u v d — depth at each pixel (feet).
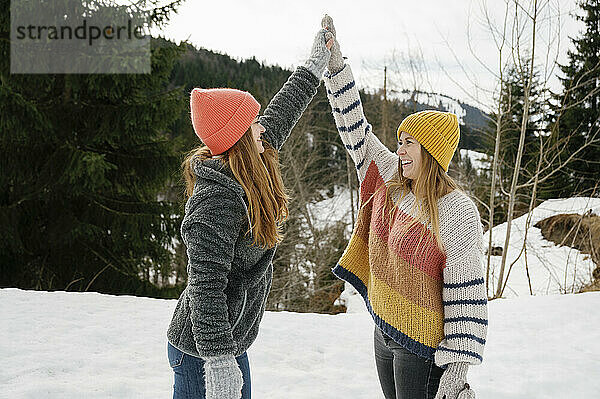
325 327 17.43
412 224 7.11
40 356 13.38
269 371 13.14
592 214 44.73
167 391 11.75
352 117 8.42
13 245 32.24
